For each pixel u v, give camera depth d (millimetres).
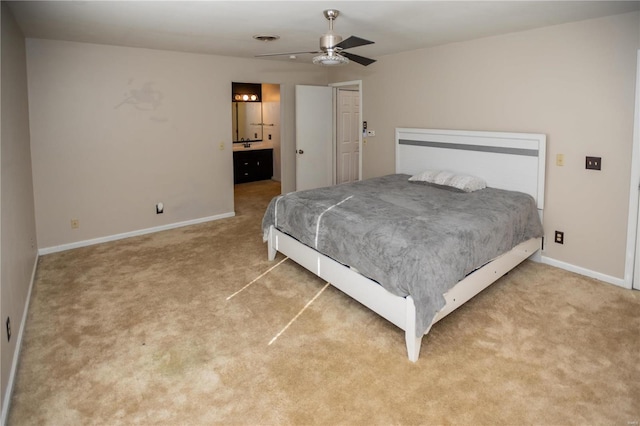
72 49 4238
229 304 3117
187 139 5191
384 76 5359
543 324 2773
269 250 4020
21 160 3361
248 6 2930
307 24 3500
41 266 3914
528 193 3887
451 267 2521
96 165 4555
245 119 8250
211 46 4574
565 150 3611
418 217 3033
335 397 2088
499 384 2176
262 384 2193
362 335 2672
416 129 4941
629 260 3309
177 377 2254
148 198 4988
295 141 6387
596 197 3459
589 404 2016
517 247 3451
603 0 2803
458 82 4430
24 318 2822
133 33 3846
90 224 4598
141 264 3967
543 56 3660
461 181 4051
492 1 2834
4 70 2727
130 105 4691
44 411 1989
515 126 3963
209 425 1901
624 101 3199
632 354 2420
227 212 5734
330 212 3219
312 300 3178
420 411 1982
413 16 3229
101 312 2994
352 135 6969
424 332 2318
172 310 3025
